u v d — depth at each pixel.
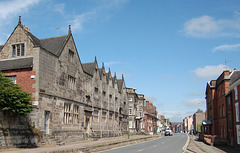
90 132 41.03
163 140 51.81
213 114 52.25
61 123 31.66
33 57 28.19
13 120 23.41
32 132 25.53
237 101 35.12
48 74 29.52
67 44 34.16
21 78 28.30
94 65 44.16
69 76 34.72
